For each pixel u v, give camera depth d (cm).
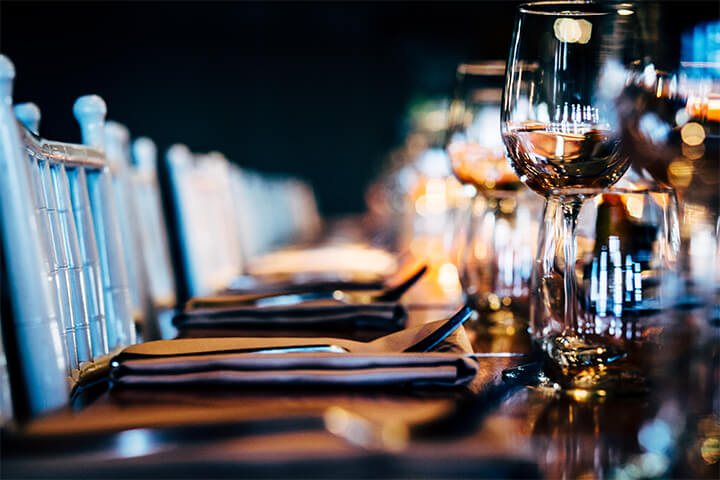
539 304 84
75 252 100
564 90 68
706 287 49
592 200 74
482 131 111
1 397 68
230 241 302
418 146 313
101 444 45
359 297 115
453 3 1038
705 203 54
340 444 45
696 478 45
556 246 78
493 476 42
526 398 62
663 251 71
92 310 105
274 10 1028
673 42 82
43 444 45
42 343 72
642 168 61
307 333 96
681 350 49
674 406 49
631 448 50
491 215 109
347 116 1093
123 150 167
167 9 995
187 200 240
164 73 1027
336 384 64
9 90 72
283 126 1084
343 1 1016
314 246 274
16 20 950
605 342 73
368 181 1096
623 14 67
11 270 71
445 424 45
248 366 64
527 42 69
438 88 1144
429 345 72
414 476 42
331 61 1082
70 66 980
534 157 70
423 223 275
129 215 165
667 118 58
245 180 375
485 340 95
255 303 111
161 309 221
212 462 43
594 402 61
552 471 47
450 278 165
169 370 65
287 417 47
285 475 43
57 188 100
